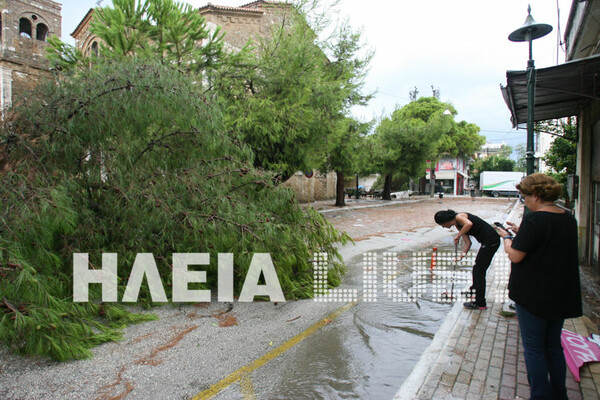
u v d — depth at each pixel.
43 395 2.96
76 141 4.91
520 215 17.42
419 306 5.23
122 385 3.13
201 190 5.21
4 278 3.47
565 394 2.62
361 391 3.13
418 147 27.47
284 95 10.81
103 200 5.12
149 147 5.48
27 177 4.34
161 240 5.04
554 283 2.54
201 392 3.07
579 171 7.70
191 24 9.57
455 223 5.08
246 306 5.03
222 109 6.63
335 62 15.21
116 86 4.98
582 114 7.15
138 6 8.95
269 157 11.84
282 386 3.19
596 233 6.71
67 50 8.51
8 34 16.06
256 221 5.14
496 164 56.53
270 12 12.98
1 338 3.49
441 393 2.92
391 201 29.39
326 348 3.90
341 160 20.28
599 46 5.83
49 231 4.06
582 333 3.92
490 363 3.38
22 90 5.25
